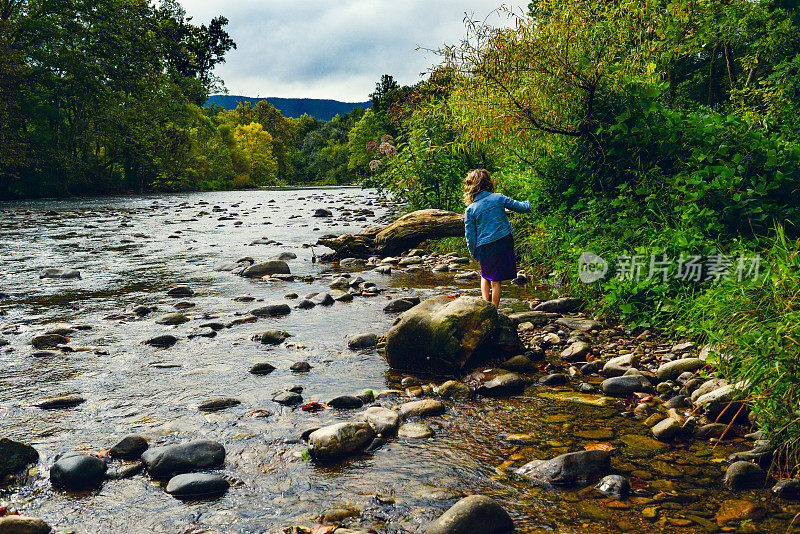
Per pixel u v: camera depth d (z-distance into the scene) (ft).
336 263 31.14
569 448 9.52
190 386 12.76
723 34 28.91
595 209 20.65
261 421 10.83
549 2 20.70
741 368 10.43
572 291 20.48
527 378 13.29
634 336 15.99
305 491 8.27
